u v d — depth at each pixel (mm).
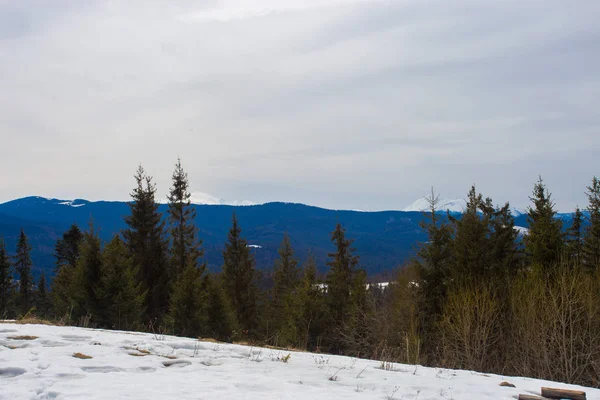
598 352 20719
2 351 7246
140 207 38531
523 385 8609
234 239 46594
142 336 10383
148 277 37406
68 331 9906
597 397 7996
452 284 30625
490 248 33656
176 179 43625
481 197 37812
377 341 30672
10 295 48188
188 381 6355
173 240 42188
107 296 26781
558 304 22594
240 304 45156
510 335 25672
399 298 32219
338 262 42719
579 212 39062
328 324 36812
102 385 5746
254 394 5891
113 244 29000
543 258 31266
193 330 29547
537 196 37906
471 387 7934
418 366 10414
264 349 10484
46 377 5930
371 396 6441
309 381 7148
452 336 25703
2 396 5004
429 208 33438
